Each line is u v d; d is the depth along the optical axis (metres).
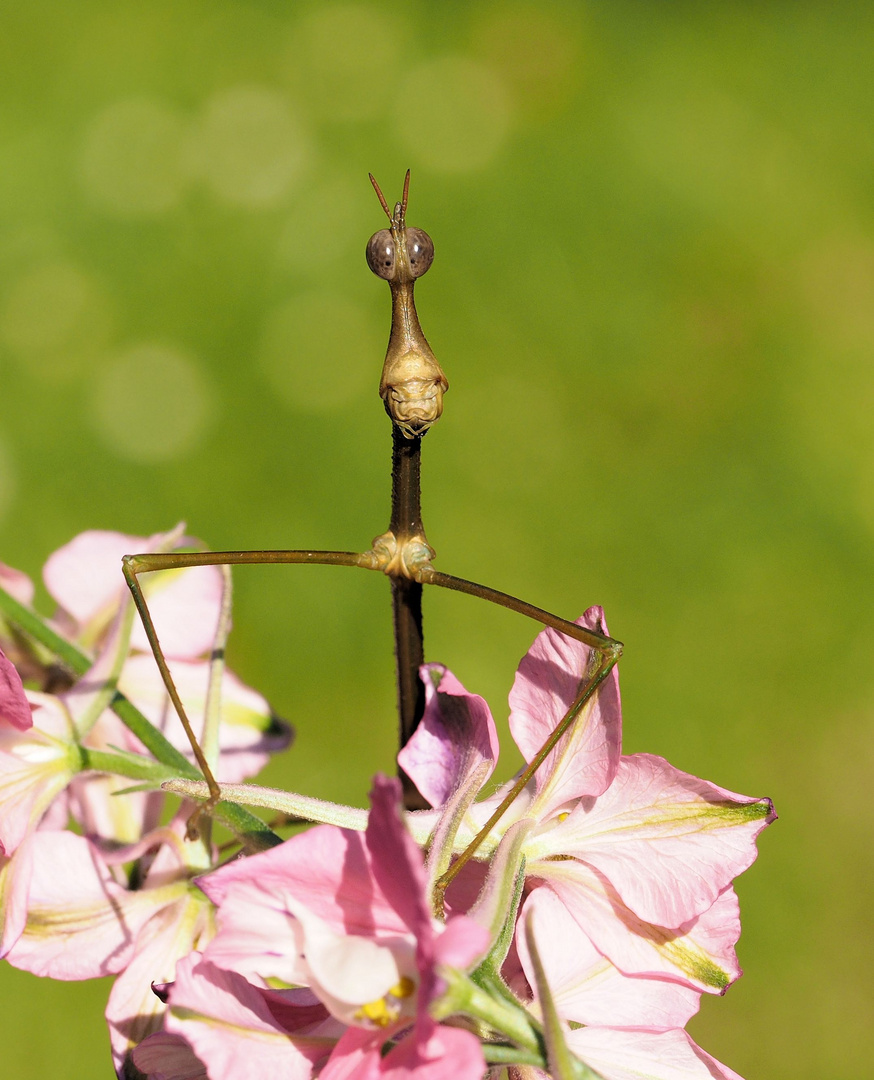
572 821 0.34
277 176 1.20
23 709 0.35
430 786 0.34
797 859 0.80
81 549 0.39
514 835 0.33
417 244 0.35
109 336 1.04
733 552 0.93
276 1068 0.32
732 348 1.07
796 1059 0.73
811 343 1.07
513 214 1.18
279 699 0.83
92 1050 0.67
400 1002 0.32
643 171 1.23
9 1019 0.68
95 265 1.10
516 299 1.10
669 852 0.34
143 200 1.17
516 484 0.96
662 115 1.31
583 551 0.93
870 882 0.79
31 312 1.06
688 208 1.19
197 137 1.24
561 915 0.34
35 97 1.28
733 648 0.89
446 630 0.87
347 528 0.91
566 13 1.43
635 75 1.37
